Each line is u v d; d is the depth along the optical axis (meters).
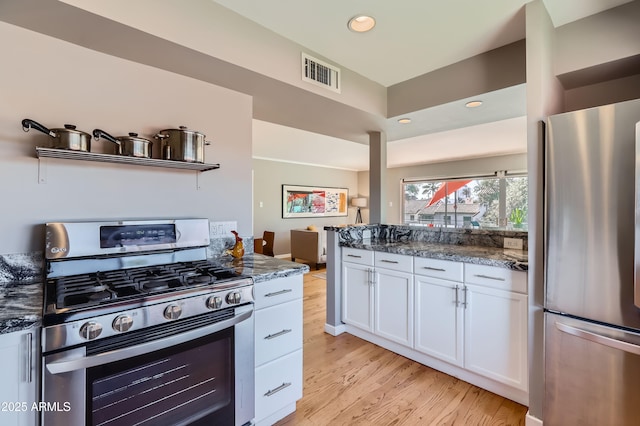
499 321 1.89
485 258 1.95
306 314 3.44
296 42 2.03
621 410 1.35
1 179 1.38
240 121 2.18
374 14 1.71
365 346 2.63
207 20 1.63
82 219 1.58
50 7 1.26
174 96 1.87
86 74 1.58
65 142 1.38
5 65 1.38
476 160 6.96
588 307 1.41
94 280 1.42
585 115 1.40
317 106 2.42
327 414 1.76
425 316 2.26
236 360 1.50
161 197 1.85
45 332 1.01
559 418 1.53
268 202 7.07
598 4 1.61
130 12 1.39
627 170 1.29
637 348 1.28
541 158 1.58
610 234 1.34
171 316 1.25
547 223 1.53
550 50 1.71
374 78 2.55
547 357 1.55
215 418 1.42
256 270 1.69
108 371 1.13
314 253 5.94
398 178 8.47
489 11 1.68
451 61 2.27
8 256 1.39
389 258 2.48
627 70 1.73
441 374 2.19
